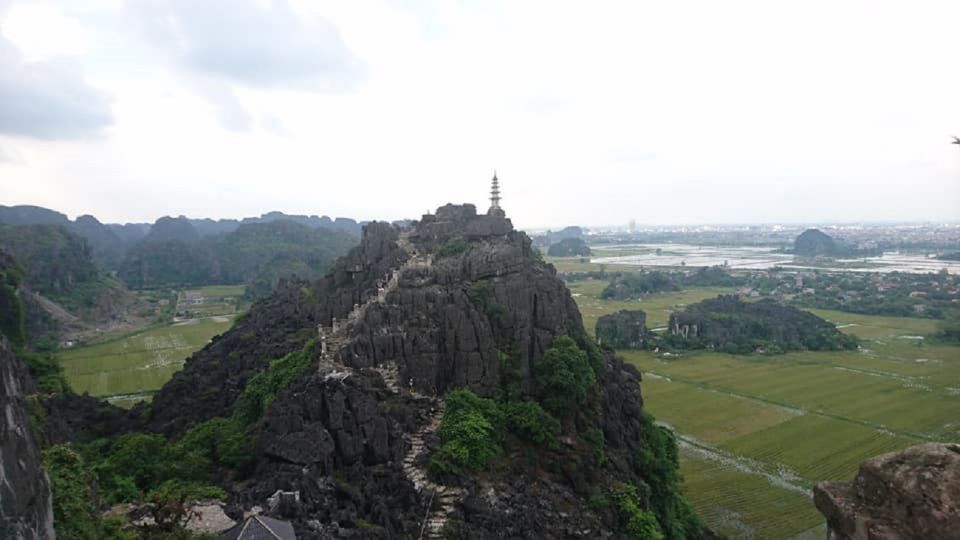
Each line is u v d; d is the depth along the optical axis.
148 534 52.28
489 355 82.19
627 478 80.06
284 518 56.19
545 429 77.19
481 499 65.81
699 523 88.00
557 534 67.69
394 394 76.31
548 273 99.62
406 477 66.06
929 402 148.62
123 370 173.88
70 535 46.06
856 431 128.88
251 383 90.75
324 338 89.94
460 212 136.75
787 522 91.25
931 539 23.22
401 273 97.00
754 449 119.56
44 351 191.75
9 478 32.41
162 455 73.81
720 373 182.88
